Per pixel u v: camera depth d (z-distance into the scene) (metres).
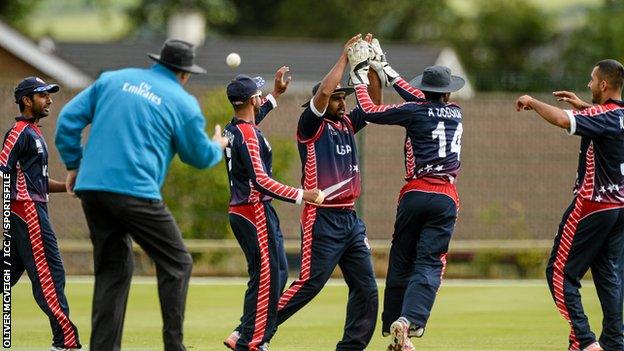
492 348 40.84
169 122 29.97
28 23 172.88
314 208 35.59
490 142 74.25
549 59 165.00
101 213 30.30
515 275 66.19
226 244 64.62
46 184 37.66
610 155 35.53
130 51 114.81
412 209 35.78
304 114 35.41
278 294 34.56
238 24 182.25
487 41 172.62
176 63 30.48
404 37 173.50
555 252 36.66
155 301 53.59
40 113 37.41
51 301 37.00
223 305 52.34
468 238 73.69
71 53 112.94
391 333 34.41
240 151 33.62
